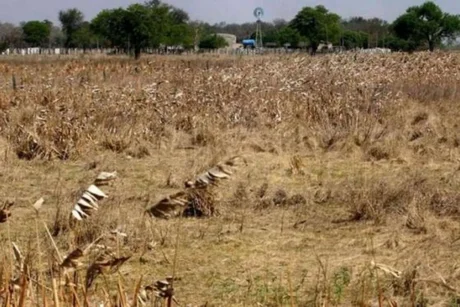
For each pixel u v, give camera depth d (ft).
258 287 30.66
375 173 51.96
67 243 33.12
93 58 198.70
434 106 81.87
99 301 24.39
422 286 29.55
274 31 282.56
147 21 225.15
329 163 56.13
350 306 28.40
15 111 69.21
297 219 40.93
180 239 36.50
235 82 88.69
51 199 44.78
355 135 63.46
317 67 106.63
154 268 32.71
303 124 70.33
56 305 18.56
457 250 35.06
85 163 55.77
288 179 50.70
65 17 309.42
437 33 254.27
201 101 77.20
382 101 78.38
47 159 56.49
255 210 42.50
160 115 70.69
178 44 264.72
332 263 33.58
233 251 35.45
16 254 20.77
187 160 56.18
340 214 41.68
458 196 42.88
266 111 74.64
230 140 63.16
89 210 16.92
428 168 53.83
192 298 29.78
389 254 34.68
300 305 28.63
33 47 302.25
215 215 41.01
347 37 243.19
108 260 18.89
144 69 121.60
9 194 45.91
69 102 74.18
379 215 40.09
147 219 37.96
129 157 58.03
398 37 256.73
